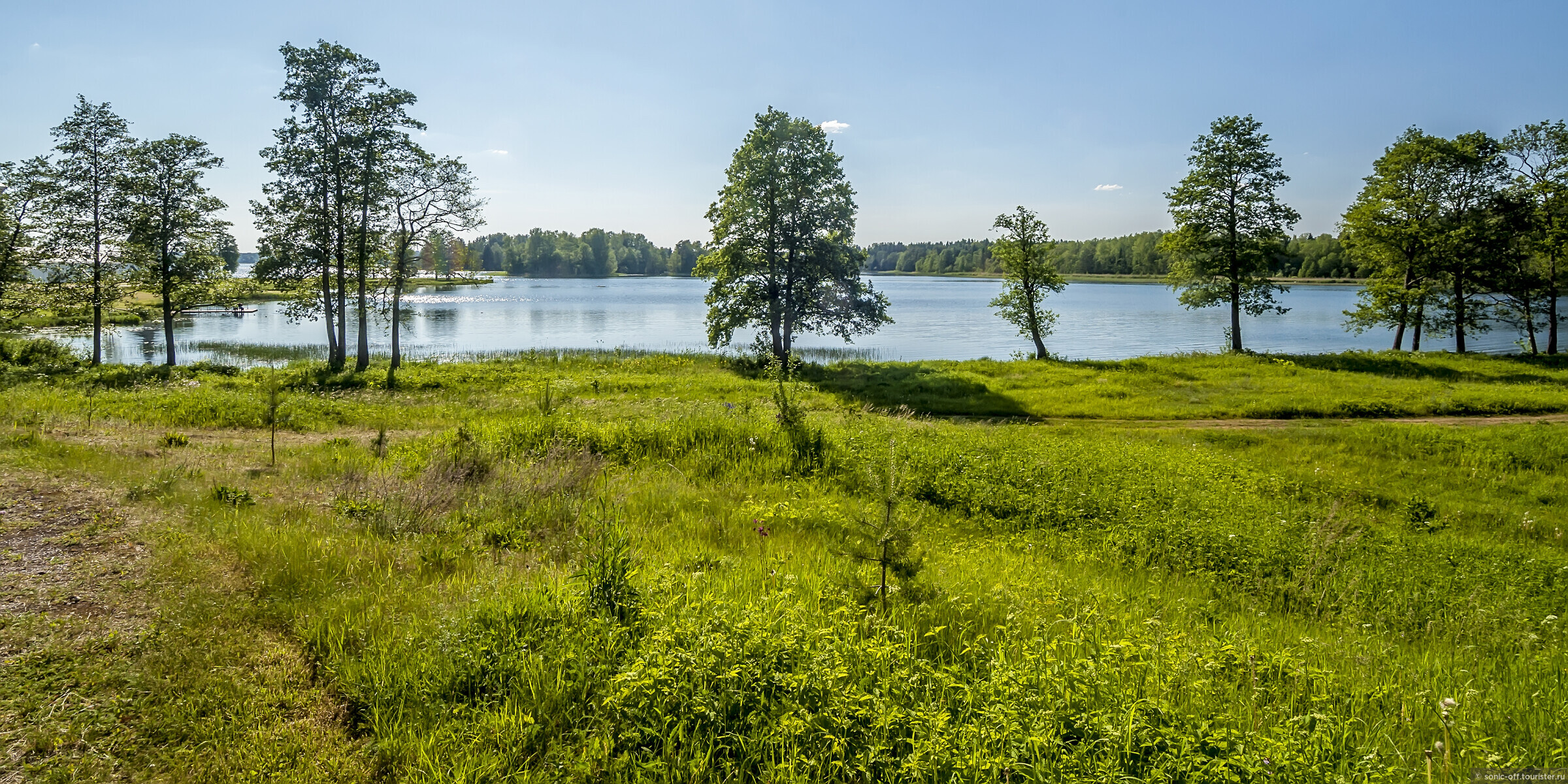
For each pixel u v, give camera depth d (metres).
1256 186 37.16
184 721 4.27
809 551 8.34
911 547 6.43
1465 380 29.61
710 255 37.00
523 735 4.21
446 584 6.42
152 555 6.65
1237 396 26.27
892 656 4.77
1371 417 23.62
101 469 9.91
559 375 31.09
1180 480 13.49
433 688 4.63
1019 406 25.36
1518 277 37.09
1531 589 8.95
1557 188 36.28
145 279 34.22
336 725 4.34
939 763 3.72
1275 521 10.81
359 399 23.45
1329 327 68.44
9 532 7.03
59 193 31.89
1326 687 4.88
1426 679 5.48
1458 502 14.40
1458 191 37.22
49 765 3.84
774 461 13.41
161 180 33.53
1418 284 38.66
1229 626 6.82
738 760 3.99
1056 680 4.28
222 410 18.16
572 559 7.27
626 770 3.91
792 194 35.62
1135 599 7.42
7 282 32.44
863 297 38.31
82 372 28.92
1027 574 7.82
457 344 52.41
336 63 31.00
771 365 32.12
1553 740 4.25
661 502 10.47
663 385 28.20
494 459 12.28
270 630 5.38
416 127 32.41
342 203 32.50
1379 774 3.58
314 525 8.06
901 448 13.95
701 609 5.36
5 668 4.61
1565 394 25.42
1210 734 3.83
